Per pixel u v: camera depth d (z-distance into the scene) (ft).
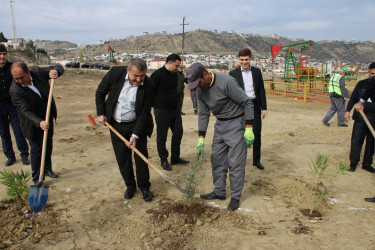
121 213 12.42
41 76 14.92
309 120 33.73
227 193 14.34
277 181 15.51
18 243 10.26
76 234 10.90
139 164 13.25
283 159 19.36
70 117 32.78
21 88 13.87
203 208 12.75
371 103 15.92
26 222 11.41
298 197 13.76
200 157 12.64
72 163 18.08
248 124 12.07
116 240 10.59
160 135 17.22
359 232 10.95
